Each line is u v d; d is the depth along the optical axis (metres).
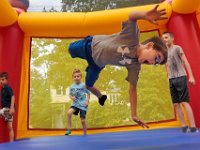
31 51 5.35
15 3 5.19
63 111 5.34
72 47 2.67
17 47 4.83
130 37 2.29
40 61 5.40
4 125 4.38
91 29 4.84
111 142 2.60
